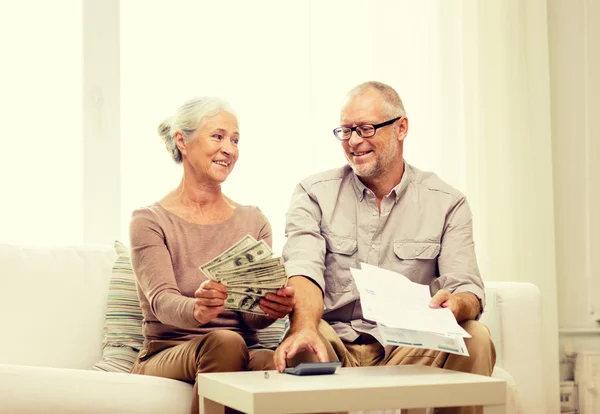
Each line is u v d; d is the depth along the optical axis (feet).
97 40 9.66
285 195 10.03
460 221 7.35
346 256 7.31
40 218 9.39
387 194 7.41
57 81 9.55
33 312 7.43
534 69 11.02
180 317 6.36
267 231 7.54
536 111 10.98
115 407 5.91
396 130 7.31
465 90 10.67
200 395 5.63
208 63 9.98
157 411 6.09
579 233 11.39
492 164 10.65
